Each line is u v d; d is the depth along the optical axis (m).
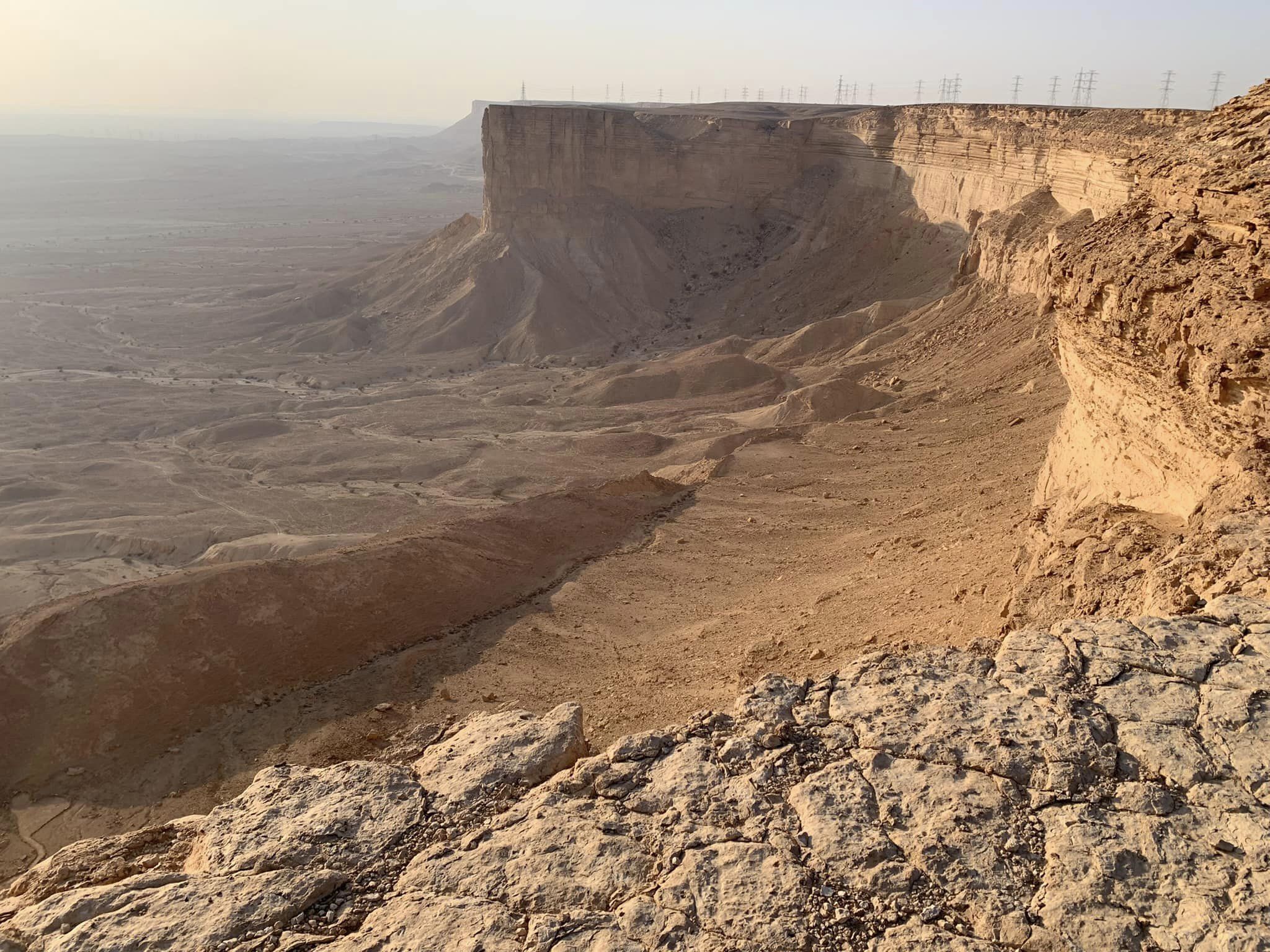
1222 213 11.20
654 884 5.51
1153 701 6.29
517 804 6.39
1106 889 5.08
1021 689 6.61
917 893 5.24
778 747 6.47
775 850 5.62
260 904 5.61
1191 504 10.55
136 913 5.60
